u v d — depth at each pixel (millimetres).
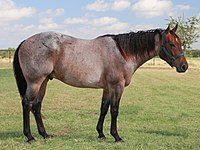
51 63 6223
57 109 11281
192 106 12359
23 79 6422
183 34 38438
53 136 6973
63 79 6438
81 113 10336
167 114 10383
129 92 17156
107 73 6301
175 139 6941
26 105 6281
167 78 27688
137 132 7617
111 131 6531
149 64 49406
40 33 6426
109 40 6457
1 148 5992
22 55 6238
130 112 10648
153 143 6520
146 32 6590
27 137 6438
